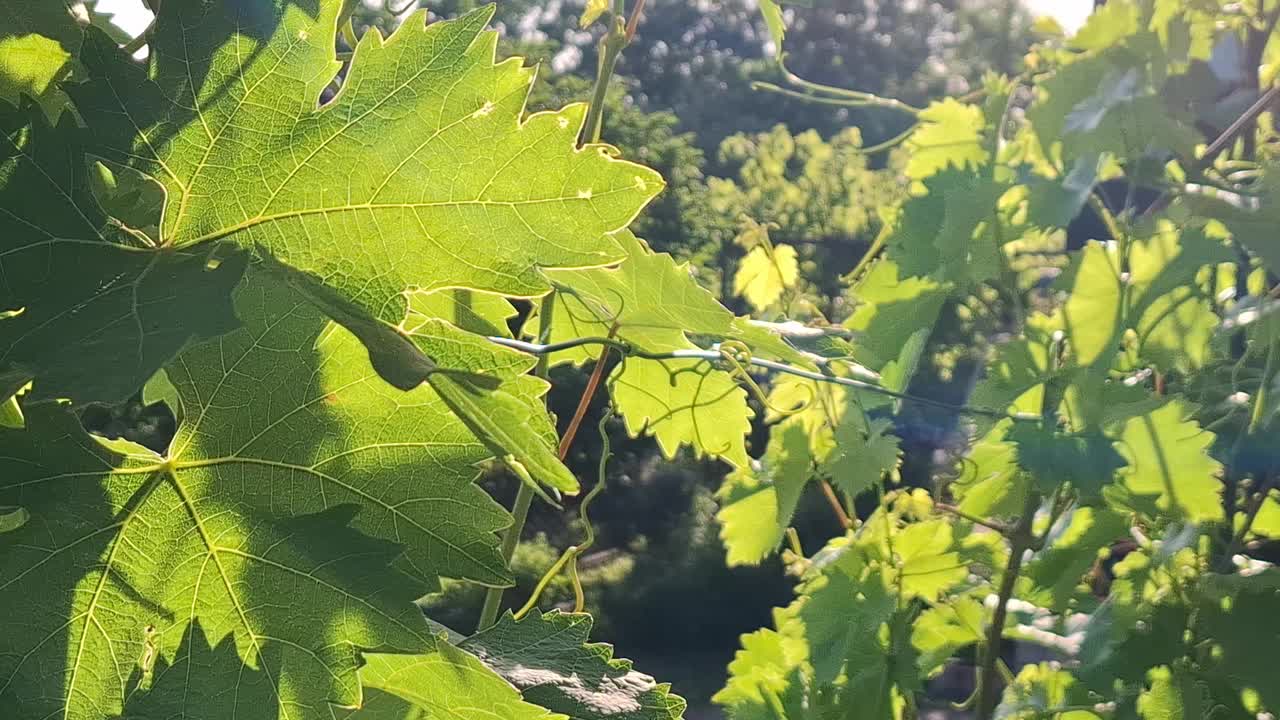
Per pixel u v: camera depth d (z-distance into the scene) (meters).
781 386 0.76
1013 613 0.67
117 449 0.25
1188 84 0.55
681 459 4.47
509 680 0.38
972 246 0.57
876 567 0.65
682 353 0.55
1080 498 0.57
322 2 0.25
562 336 0.59
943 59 8.98
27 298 0.22
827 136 9.23
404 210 0.26
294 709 0.25
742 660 0.73
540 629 0.42
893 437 0.66
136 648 0.24
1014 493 0.60
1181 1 0.54
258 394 0.26
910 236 0.58
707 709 3.48
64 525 0.24
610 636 4.12
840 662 0.64
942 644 0.66
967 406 0.58
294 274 0.25
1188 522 0.56
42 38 0.27
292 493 0.26
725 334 0.55
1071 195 0.55
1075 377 0.55
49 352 0.20
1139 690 0.58
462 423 0.26
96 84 0.24
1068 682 0.61
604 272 0.50
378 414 0.26
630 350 0.53
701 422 0.62
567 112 0.26
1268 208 0.53
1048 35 0.58
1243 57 0.61
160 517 0.25
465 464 0.26
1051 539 0.60
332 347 0.26
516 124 0.26
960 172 0.57
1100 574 0.72
